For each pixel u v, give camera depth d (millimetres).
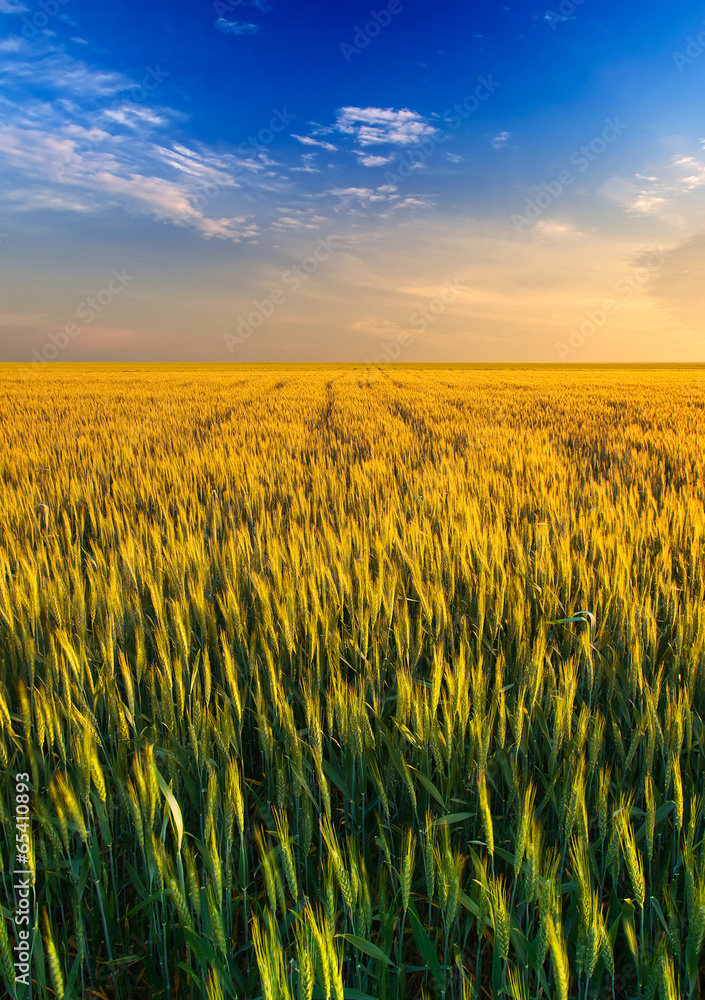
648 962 1484
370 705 2365
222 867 1629
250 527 5555
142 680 2529
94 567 3752
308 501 5953
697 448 8875
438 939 1854
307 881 1850
